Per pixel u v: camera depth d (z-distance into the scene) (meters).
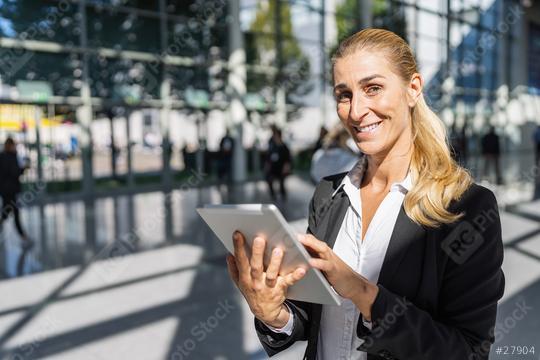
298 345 3.74
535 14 25.53
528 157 22.52
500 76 23.97
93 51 11.52
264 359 3.51
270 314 0.98
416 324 0.96
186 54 13.27
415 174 1.15
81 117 11.65
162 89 13.01
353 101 1.12
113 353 3.64
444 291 1.04
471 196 1.06
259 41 14.70
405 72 1.13
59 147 11.56
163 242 7.05
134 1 12.16
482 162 19.22
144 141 13.01
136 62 12.41
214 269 5.68
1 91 10.38
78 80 11.48
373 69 1.10
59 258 6.33
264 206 0.86
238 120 14.25
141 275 5.52
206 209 0.97
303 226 7.59
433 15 19.44
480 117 23.02
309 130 16.20
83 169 11.85
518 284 4.93
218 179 14.20
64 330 4.07
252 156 15.21
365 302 0.95
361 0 16.66
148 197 11.78
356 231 1.24
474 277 1.01
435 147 1.14
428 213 1.05
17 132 10.98
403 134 1.18
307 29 15.72
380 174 1.23
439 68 19.97
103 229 8.10
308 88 15.98
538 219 8.05
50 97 11.09
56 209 10.26
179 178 13.67
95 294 4.93
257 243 0.92
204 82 13.77
